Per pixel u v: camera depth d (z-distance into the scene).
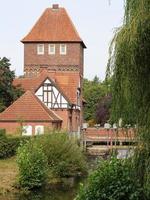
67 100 69.88
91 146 61.72
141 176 12.62
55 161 35.72
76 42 82.06
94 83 117.75
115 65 12.16
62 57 82.19
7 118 60.50
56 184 31.95
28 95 62.47
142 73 12.02
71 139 38.75
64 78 77.06
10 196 26.67
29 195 27.20
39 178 29.98
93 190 14.34
